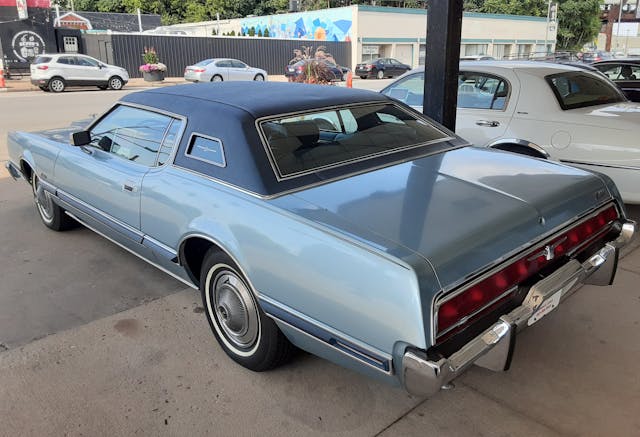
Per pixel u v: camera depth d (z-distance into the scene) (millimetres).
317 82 13102
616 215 3021
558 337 3227
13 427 2541
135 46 30688
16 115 13469
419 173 2941
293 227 2398
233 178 2771
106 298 3822
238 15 65438
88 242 4875
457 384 2822
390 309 2031
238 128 2861
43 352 3148
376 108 3492
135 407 2676
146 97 3625
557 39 52531
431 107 4539
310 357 3088
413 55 41375
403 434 2469
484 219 2355
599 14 52844
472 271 2127
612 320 3404
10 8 26391
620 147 4566
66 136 4715
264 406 2676
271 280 2490
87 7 66688
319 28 41500
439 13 4273
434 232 2234
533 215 2479
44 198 4957
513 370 2926
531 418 2559
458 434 2465
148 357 3102
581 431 2465
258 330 2807
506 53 47812
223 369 2980
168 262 3287
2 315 3584
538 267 2455
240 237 2615
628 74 8617
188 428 2527
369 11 38125
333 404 2684
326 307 2270
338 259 2205
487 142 5297
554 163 3238
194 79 25344
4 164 8125
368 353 2150
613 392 2730
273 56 35875
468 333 2172
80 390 2807
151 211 3244
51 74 20984
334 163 2930
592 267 2799
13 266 4359
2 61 26484
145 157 3414
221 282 2955
